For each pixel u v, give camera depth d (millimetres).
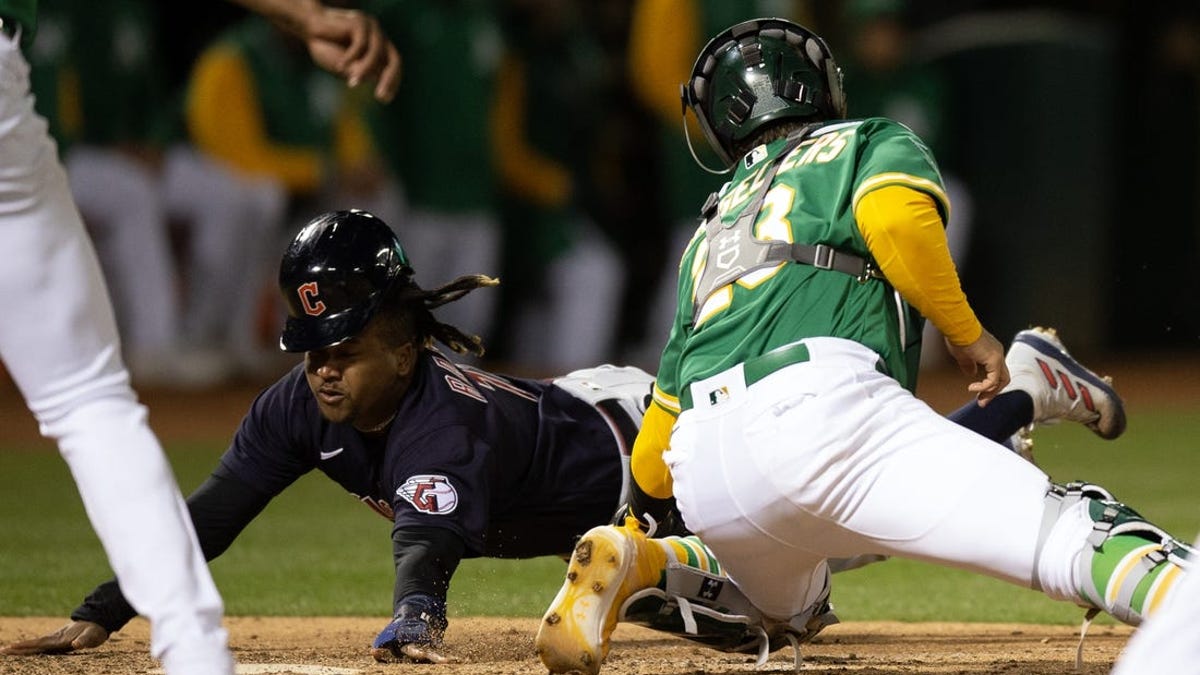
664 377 12789
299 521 29672
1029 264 59062
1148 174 65438
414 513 13992
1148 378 61688
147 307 48656
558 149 53375
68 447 9820
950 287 11461
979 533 11070
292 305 14227
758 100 12867
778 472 11477
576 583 12344
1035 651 15609
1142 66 65000
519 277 55062
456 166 49938
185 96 48594
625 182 57531
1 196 9516
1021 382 14930
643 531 13594
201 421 46156
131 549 9695
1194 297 66562
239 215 48438
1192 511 28672
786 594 12930
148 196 47312
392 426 14500
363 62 12023
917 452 11219
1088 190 59875
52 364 9758
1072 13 64188
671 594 12930
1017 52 58281
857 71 50406
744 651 13898
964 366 11992
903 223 11289
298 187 47969
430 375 14695
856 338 11750
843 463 11289
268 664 14438
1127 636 17047
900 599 20656
